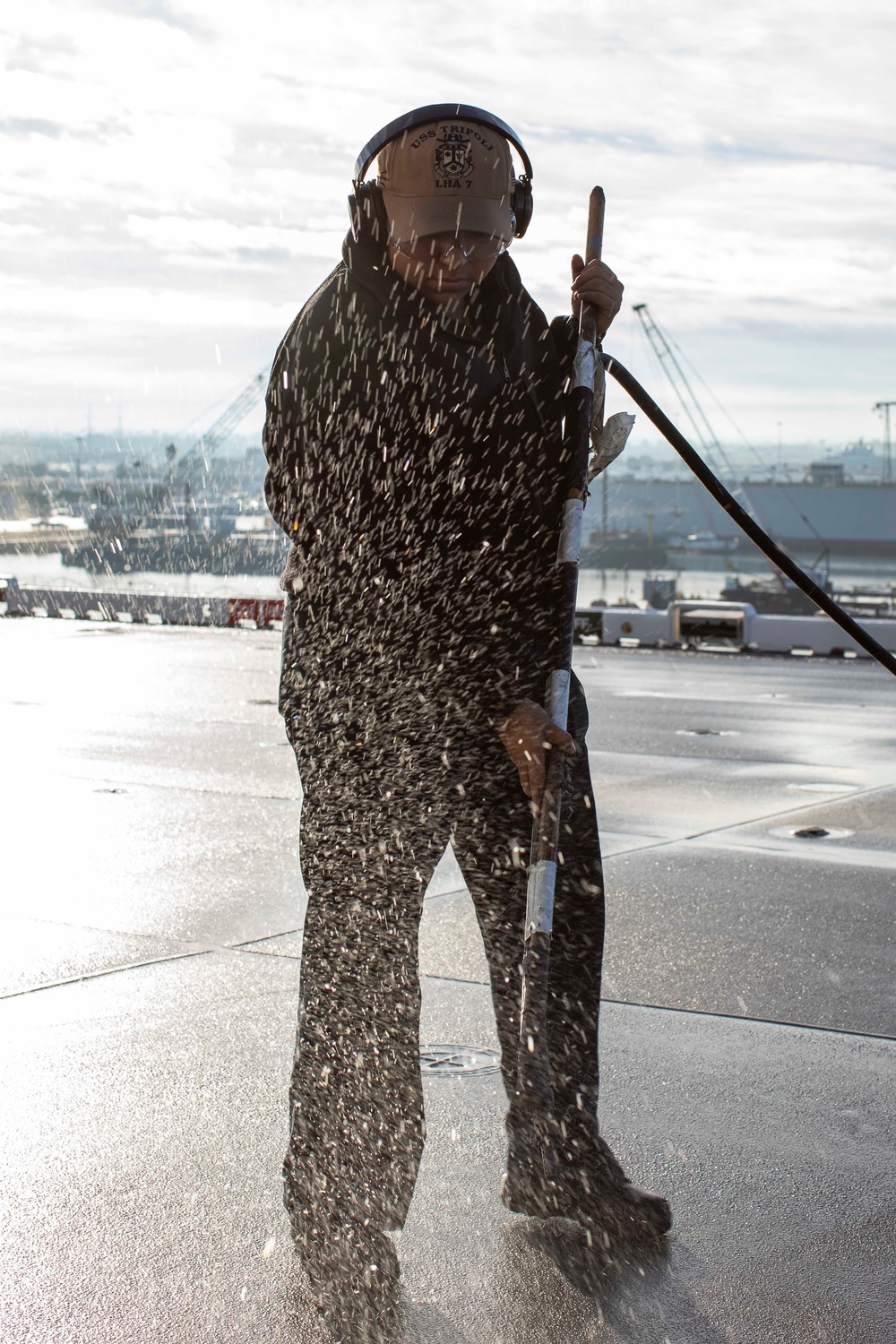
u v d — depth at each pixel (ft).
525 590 6.28
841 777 23.27
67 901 13.89
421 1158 6.73
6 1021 9.96
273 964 11.55
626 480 489.26
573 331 6.68
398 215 6.02
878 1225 6.88
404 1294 6.10
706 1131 8.02
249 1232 6.63
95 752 25.22
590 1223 6.66
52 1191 7.07
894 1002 10.65
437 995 10.55
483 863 6.69
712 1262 6.48
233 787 21.35
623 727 30.42
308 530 6.12
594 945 6.76
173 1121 8.02
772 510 477.77
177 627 62.90
